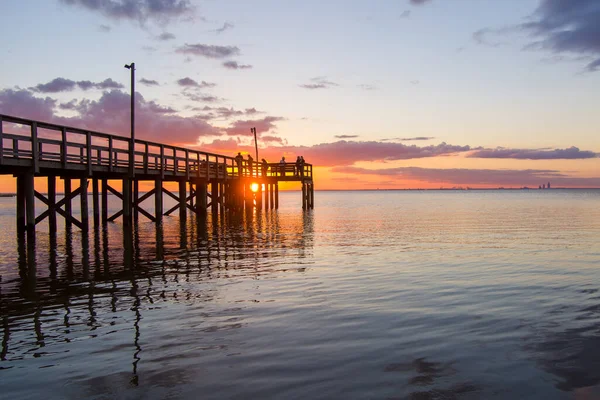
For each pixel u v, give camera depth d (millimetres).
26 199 16266
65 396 4504
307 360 5305
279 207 58062
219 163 32688
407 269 11602
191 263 12641
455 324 6695
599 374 4910
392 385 4648
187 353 5574
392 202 88188
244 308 7676
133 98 22688
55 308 7801
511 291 8961
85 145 18609
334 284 9680
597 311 7434
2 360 5449
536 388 4594
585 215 37156
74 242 17703
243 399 4379
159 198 24812
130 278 10461
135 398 4434
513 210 47531
